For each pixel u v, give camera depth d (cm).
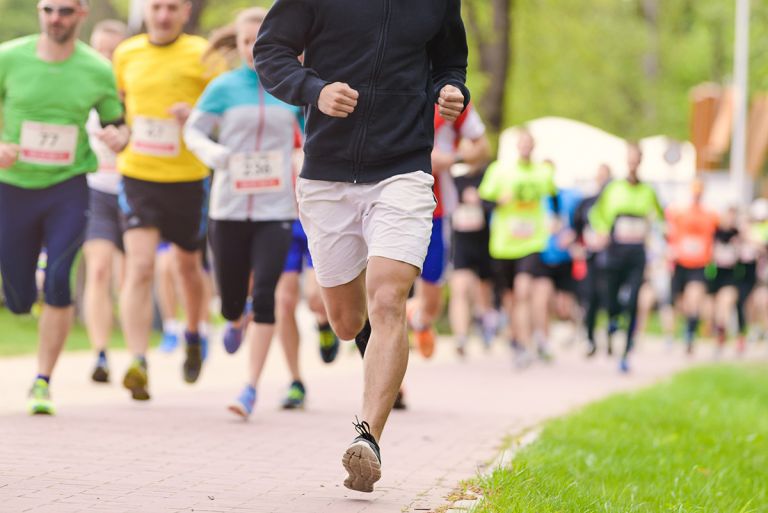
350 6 1323
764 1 6719
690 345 4859
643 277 3756
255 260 2002
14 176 1972
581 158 5756
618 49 9800
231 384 2705
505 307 3697
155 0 2159
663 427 2191
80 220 1991
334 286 1375
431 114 1351
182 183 2159
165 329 3488
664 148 6219
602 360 4347
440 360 3859
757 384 3409
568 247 3906
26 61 1973
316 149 1335
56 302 1975
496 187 3631
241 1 5566
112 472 1452
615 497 1436
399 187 1314
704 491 1566
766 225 6106
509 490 1338
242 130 1992
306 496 1347
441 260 2403
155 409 2122
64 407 2105
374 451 1245
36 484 1355
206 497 1318
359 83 1321
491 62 6238
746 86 7244
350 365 3462
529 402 2580
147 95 2155
